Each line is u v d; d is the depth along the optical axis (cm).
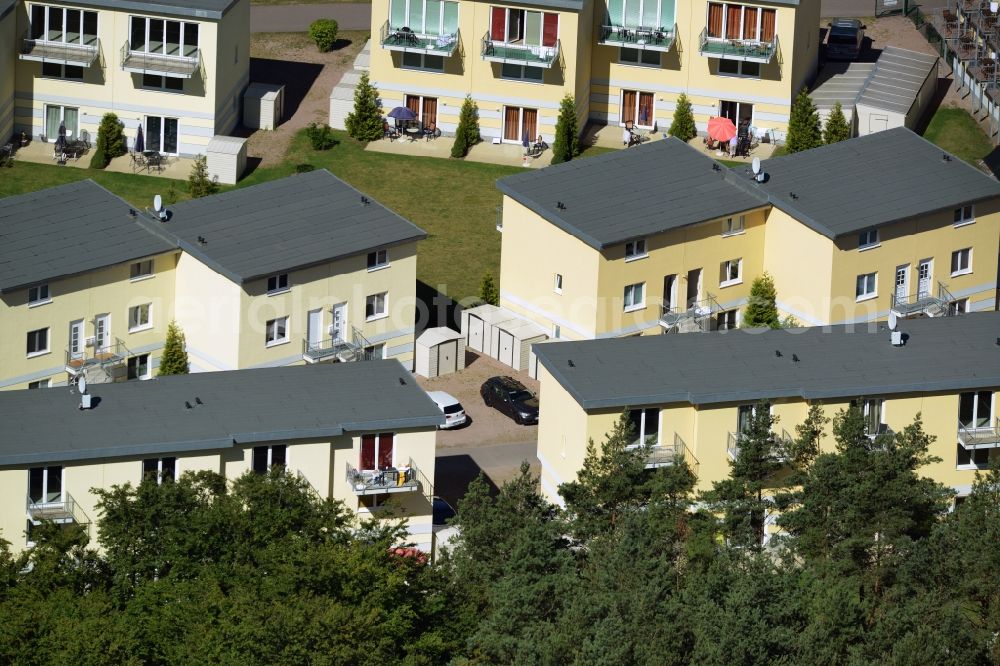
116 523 16275
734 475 17425
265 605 15362
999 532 16412
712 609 15300
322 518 16550
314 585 15738
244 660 15088
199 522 16075
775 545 17038
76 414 17812
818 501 16875
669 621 15312
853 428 17175
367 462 18150
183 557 16062
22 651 15325
